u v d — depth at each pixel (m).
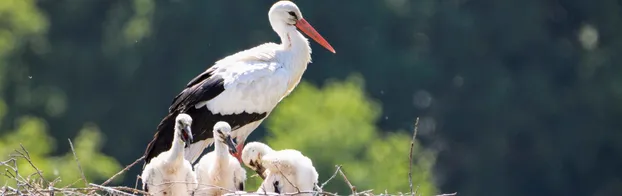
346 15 32.72
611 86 33.47
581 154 33.34
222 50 31.98
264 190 15.43
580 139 33.28
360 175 26.14
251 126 17.59
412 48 33.78
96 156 27.20
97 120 32.75
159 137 17.05
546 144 33.09
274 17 17.91
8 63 33.03
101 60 33.19
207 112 17.27
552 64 34.09
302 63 17.88
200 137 17.28
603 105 33.41
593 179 33.50
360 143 27.77
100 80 33.22
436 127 33.25
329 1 32.50
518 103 33.25
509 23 33.94
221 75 17.47
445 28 33.75
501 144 32.94
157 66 32.41
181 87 32.12
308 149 27.31
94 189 15.48
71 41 33.78
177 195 15.73
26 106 32.84
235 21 31.98
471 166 32.94
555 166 33.19
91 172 26.59
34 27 33.22
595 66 33.78
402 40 33.84
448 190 32.97
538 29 34.06
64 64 33.38
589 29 34.66
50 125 32.81
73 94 33.12
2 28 33.09
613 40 34.09
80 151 27.22
